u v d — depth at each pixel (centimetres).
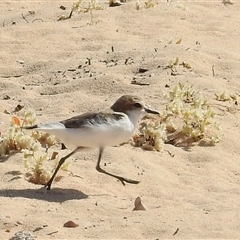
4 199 1044
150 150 1276
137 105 1117
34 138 1286
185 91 1443
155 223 963
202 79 1543
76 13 2055
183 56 1658
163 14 2003
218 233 930
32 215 986
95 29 1895
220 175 1191
